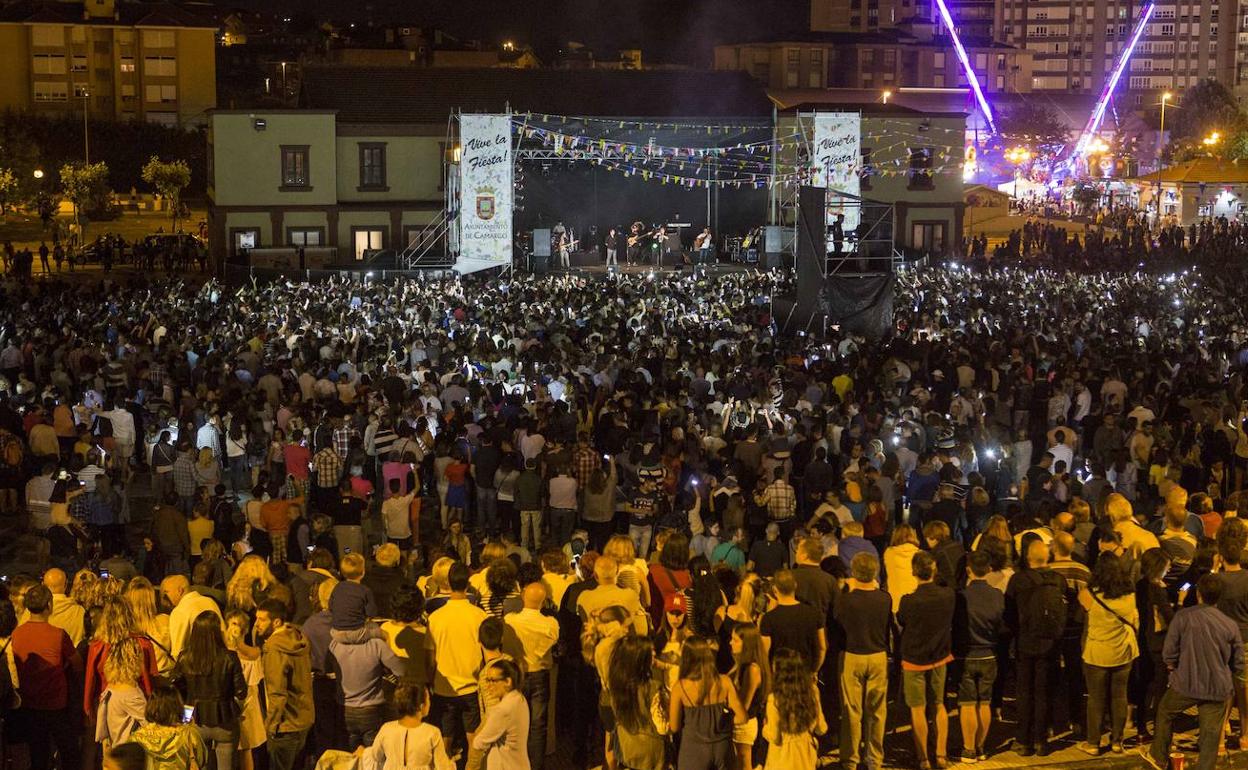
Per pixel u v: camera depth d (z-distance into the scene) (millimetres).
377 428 19938
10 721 10484
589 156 57750
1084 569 11797
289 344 27875
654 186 62688
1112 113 134875
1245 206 88812
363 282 45219
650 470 16578
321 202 58156
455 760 10688
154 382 23844
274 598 10508
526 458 19094
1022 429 20219
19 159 90938
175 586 11352
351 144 58781
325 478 18297
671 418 20562
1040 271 46938
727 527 15148
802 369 25391
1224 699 10773
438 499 21797
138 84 125188
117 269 64312
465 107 60812
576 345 27672
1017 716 11742
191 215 97812
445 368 24000
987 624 11195
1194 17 186000
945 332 30234
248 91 154750
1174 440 20406
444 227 57531
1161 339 28922
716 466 18891
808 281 34438
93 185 89875
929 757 11500
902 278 42906
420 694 8906
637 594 11336
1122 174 114000
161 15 125250
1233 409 20719
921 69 118312
